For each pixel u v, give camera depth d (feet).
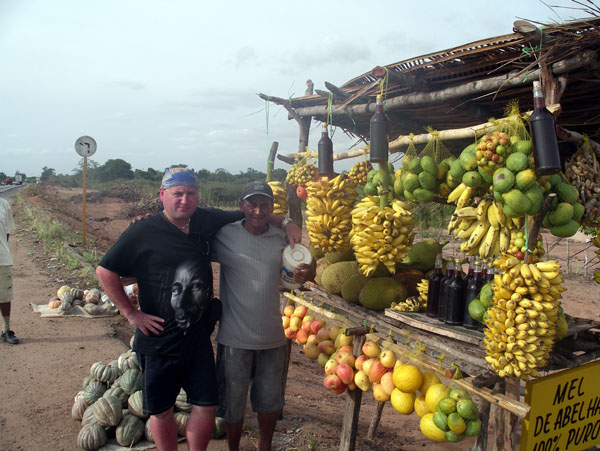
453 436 9.40
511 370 8.61
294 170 17.34
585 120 12.77
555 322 9.31
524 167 8.79
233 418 11.80
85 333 22.44
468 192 10.25
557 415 9.82
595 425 10.66
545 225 9.50
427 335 11.25
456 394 9.41
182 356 10.44
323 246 15.03
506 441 9.37
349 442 12.10
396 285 12.84
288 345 15.97
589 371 10.39
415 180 11.29
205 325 11.07
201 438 10.69
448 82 12.53
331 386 12.31
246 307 11.57
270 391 11.94
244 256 11.60
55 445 12.83
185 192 10.34
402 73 12.51
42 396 15.62
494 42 10.38
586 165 10.21
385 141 12.01
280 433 14.30
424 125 15.71
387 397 11.02
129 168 197.77
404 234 12.20
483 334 9.96
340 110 15.39
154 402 10.49
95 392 14.19
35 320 23.98
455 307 10.66
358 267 14.43
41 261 39.09
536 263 8.91
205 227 11.30
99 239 56.65
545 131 8.43
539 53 9.55
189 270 10.42
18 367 17.89
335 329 14.60
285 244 12.21
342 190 14.71
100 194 115.85
